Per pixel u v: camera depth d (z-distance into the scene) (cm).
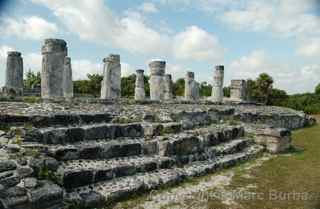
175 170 888
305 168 1052
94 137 884
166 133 1043
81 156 774
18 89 1736
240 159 1140
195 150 1035
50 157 663
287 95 4278
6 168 550
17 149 641
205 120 1438
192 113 1359
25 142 700
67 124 895
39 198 511
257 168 1045
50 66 1255
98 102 1369
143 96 2167
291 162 1150
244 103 2561
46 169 622
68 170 673
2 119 770
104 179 733
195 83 2433
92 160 791
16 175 542
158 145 941
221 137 1245
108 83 1709
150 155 922
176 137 993
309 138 1781
